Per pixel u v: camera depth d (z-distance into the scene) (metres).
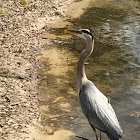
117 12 17.12
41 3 17.64
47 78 10.80
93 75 11.11
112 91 10.19
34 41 13.41
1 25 14.55
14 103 9.24
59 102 9.56
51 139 7.92
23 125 8.34
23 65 11.46
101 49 13.09
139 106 9.41
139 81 10.77
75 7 17.72
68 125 8.57
